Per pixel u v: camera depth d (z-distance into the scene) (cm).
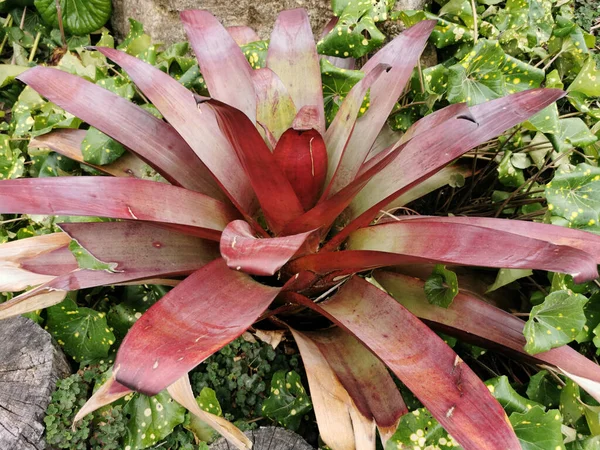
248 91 80
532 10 113
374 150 97
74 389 78
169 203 71
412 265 88
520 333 75
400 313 67
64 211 65
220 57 80
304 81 80
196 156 81
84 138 90
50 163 99
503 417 59
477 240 65
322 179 73
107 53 76
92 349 85
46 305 75
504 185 108
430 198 111
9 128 113
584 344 97
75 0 124
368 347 65
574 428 82
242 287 67
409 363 63
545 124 91
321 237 77
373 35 93
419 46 82
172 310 62
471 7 113
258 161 64
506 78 99
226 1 112
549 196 85
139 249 75
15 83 122
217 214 76
